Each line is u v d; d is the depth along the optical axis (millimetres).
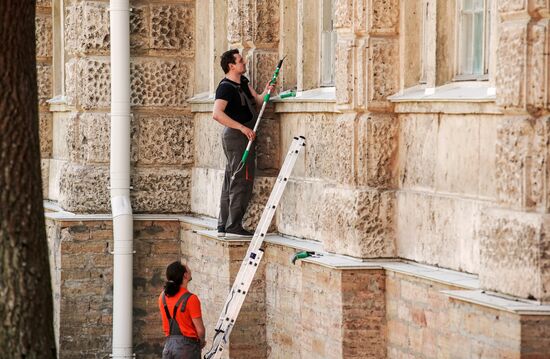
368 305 19344
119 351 27391
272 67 23953
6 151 13227
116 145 27562
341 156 19969
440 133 18266
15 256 13227
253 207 23750
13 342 13203
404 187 19312
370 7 19406
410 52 19375
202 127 27594
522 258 15469
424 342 18203
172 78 28234
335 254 20203
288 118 23281
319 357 20109
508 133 15781
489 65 17219
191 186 28125
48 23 33312
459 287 17047
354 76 19672
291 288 22203
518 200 15633
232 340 23406
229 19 24547
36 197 13391
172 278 20969
